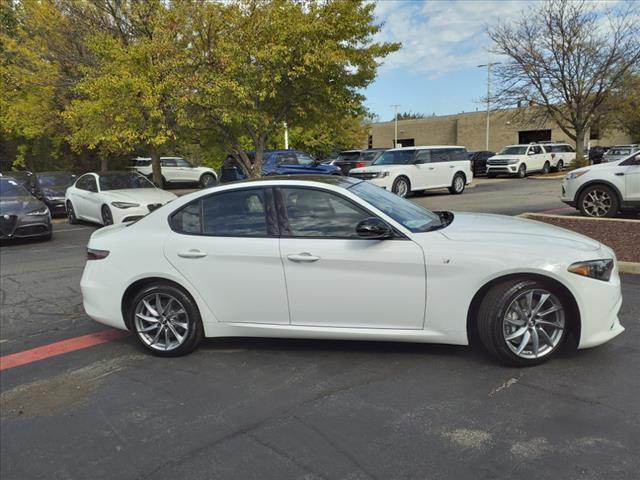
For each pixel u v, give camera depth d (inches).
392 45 503.2
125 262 176.1
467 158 784.9
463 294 151.0
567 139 1849.2
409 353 167.9
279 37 450.0
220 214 171.3
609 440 116.6
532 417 127.3
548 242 153.1
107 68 500.7
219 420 134.3
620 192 376.5
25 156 1115.9
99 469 116.6
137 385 157.5
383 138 2511.1
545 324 152.5
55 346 193.5
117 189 500.7
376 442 120.1
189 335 173.5
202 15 460.8
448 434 121.9
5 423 138.9
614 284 152.4
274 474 110.5
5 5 753.0
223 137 556.1
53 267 336.8
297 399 142.6
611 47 920.9
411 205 185.2
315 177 178.4
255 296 165.6
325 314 161.5
